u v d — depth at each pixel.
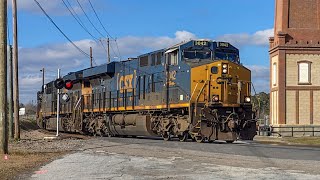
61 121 42.94
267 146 21.41
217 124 23.52
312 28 43.97
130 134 30.62
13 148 22.45
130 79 31.14
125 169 13.86
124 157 17.36
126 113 31.56
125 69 32.12
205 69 23.94
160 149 19.92
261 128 42.72
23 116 100.12
